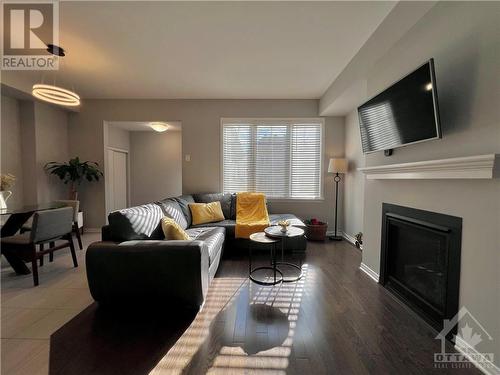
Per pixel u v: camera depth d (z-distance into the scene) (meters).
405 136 1.95
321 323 1.86
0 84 3.22
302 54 2.84
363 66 2.65
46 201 4.14
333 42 2.60
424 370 1.41
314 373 1.39
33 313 1.99
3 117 3.63
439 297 1.82
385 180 2.47
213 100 4.49
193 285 1.98
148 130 6.23
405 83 1.89
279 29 2.36
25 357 1.50
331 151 4.52
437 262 1.85
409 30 2.00
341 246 3.94
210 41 2.56
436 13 1.75
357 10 2.10
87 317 1.94
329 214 4.60
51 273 2.79
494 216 1.37
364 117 2.58
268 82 3.70
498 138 1.34
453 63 1.62
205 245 2.16
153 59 2.95
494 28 1.36
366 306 2.10
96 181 4.62
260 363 1.46
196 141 4.54
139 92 4.16
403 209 2.20
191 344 1.62
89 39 2.52
